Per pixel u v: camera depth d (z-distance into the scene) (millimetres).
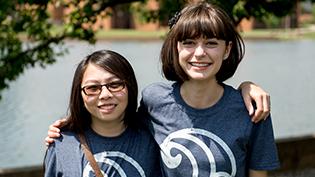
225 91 3129
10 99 15984
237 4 6348
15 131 11977
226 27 2998
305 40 44781
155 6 8641
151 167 3186
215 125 3055
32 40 7707
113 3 7129
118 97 3139
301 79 19891
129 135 3229
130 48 34031
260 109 3012
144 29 53406
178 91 3139
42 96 16500
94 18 7109
